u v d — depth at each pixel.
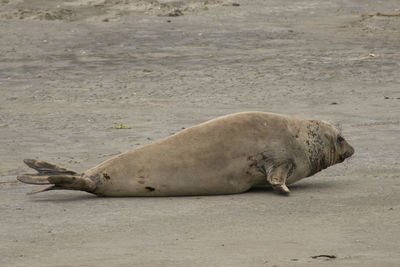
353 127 46.91
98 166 30.14
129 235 23.69
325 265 19.98
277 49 88.44
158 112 53.03
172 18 120.69
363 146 40.88
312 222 25.36
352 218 25.89
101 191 29.67
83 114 52.44
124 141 42.81
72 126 47.72
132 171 29.78
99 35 101.38
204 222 25.47
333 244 22.30
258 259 20.62
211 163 30.08
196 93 61.22
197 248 21.95
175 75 70.44
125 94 61.28
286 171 30.84
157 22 115.31
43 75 71.12
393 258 20.67
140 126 47.62
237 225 25.00
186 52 86.44
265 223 25.27
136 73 71.81
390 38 98.75
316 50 87.19
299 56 82.25
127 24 113.00
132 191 29.80
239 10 130.88
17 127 47.41
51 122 49.19
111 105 56.44
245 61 78.69
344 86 64.06
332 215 26.44
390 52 85.06
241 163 30.38
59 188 29.05
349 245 22.16
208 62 78.31
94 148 40.88
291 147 31.19
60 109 54.72
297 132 31.69
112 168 29.81
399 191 30.64
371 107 54.66
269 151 30.67
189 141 30.34
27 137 44.09
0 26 108.62
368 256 20.89
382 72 71.25
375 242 22.52
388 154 38.81
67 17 121.00
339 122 48.72
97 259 20.78
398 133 44.62
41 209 27.64
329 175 34.53
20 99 59.38
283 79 67.38
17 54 84.88
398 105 55.44
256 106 55.19
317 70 72.31
